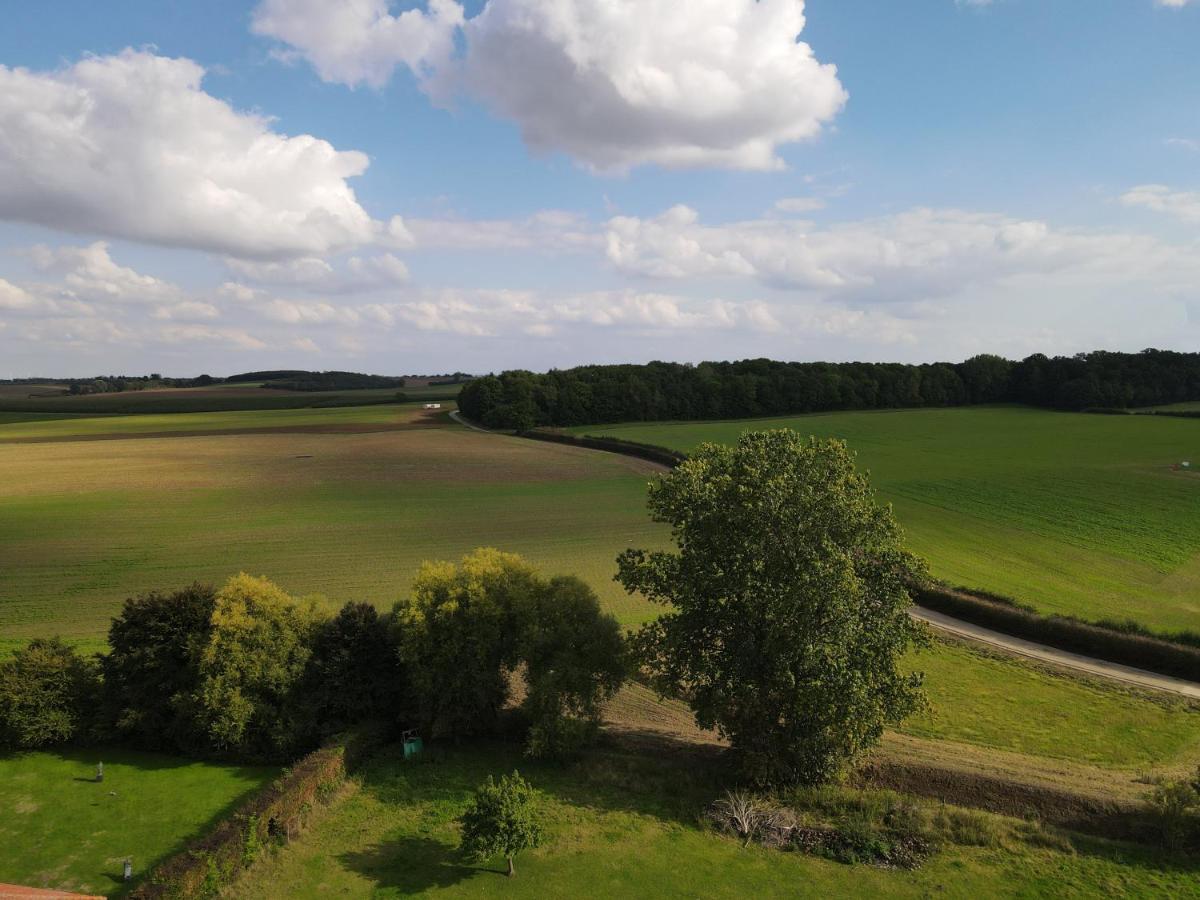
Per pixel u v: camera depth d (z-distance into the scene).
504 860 24.09
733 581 31.22
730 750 32.84
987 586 53.59
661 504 34.22
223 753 31.31
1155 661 41.56
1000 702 37.78
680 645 31.81
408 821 26.48
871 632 30.84
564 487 95.75
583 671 32.03
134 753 31.59
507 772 30.53
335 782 28.36
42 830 25.36
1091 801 27.30
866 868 23.73
